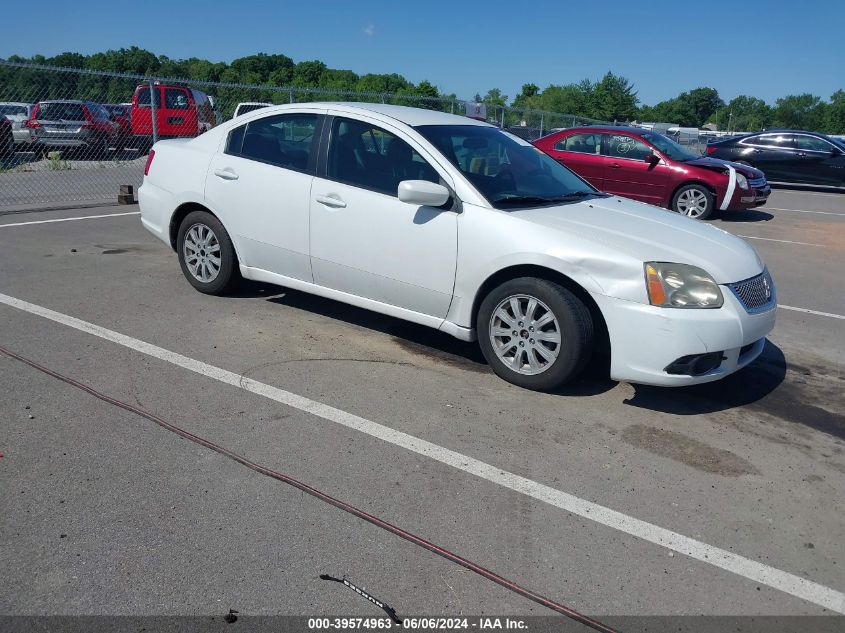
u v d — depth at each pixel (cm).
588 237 412
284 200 510
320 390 423
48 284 612
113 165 1562
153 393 408
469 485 329
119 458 338
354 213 475
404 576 267
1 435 353
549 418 402
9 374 424
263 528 290
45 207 1021
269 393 415
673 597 264
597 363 489
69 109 1514
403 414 397
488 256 426
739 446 384
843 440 398
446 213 441
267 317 548
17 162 1486
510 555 282
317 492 317
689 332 388
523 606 255
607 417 408
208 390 415
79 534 281
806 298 707
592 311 419
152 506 301
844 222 1254
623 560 283
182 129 1741
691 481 345
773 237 1065
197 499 308
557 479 339
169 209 586
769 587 272
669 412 420
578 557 283
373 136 482
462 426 387
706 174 1177
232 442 357
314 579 263
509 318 433
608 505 320
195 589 255
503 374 443
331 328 533
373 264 473
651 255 401
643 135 1232
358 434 371
